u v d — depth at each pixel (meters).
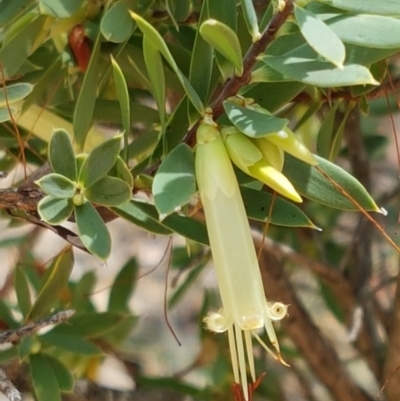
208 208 0.19
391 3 0.19
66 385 0.25
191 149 0.19
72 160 0.20
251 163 0.19
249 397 0.20
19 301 0.26
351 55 0.20
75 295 0.29
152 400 0.32
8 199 0.21
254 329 0.20
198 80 0.20
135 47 0.22
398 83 0.24
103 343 0.29
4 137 0.24
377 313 0.34
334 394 0.32
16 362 0.27
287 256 0.30
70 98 0.24
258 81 0.20
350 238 0.37
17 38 0.21
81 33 0.22
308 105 0.25
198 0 0.22
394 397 0.28
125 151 0.20
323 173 0.20
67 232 0.21
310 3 0.19
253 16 0.19
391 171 0.38
